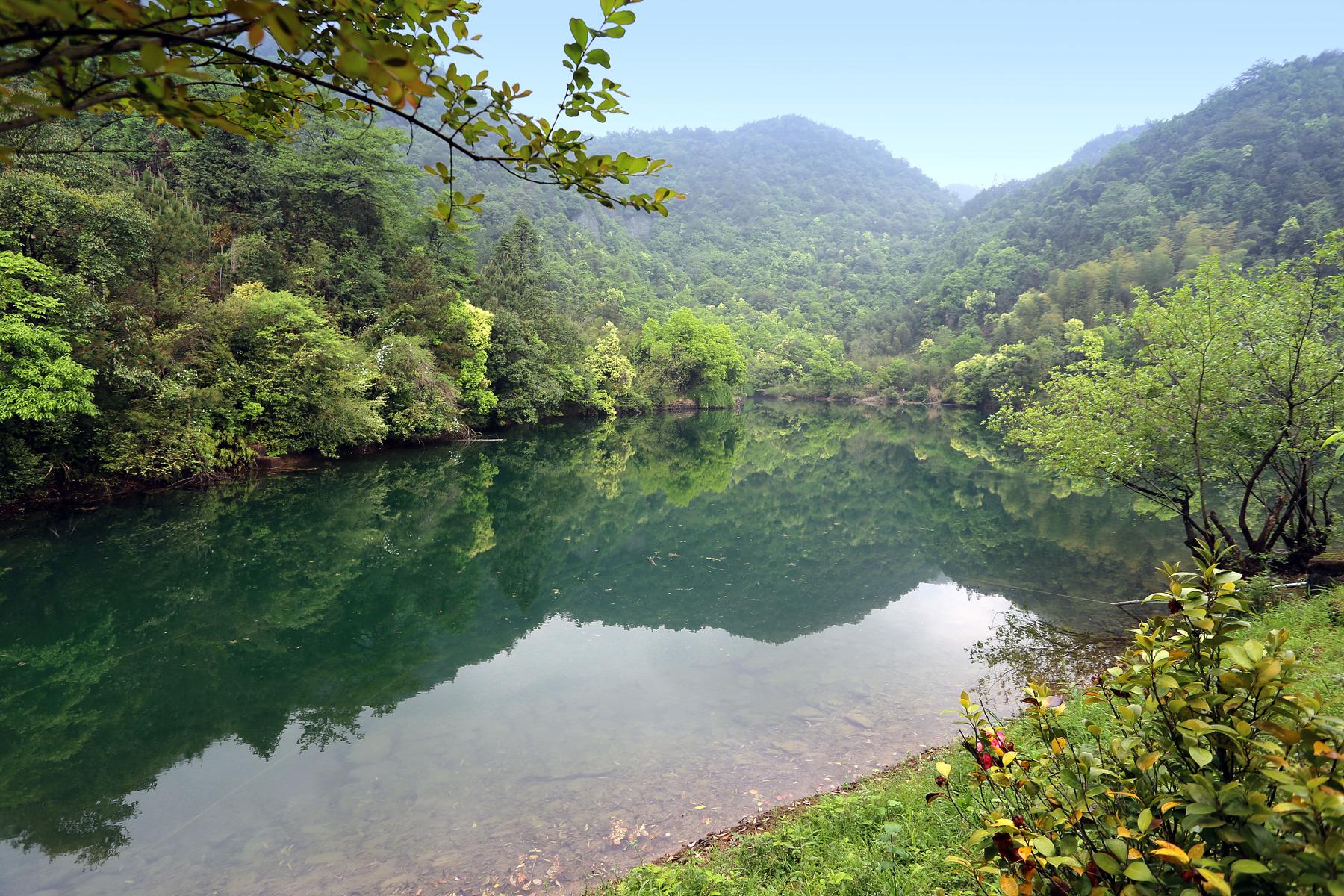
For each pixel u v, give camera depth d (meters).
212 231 25.89
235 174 29.28
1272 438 9.51
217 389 20.55
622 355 56.66
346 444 27.78
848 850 4.57
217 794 6.60
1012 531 19.11
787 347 104.25
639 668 9.78
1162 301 10.38
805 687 8.95
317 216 31.05
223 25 1.38
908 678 9.16
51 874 5.49
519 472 28.09
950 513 21.97
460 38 1.77
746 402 91.81
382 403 27.33
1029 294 82.38
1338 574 9.45
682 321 68.62
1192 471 10.64
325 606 12.52
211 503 18.73
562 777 6.77
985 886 2.61
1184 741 1.95
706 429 50.84
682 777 6.68
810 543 18.47
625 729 7.79
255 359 22.75
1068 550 16.66
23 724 8.17
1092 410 11.04
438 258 39.50
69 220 15.66
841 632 11.23
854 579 14.80
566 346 48.34
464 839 5.77
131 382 16.86
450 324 33.97
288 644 10.77
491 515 20.59
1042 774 2.34
